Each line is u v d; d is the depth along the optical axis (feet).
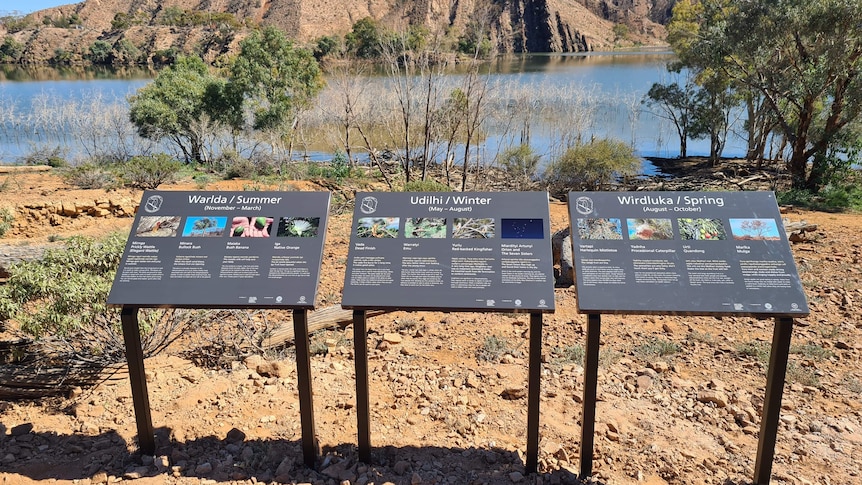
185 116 94.94
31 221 41.04
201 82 101.19
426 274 10.26
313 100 103.71
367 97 92.73
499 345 16.48
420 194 11.02
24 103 171.53
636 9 552.82
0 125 128.57
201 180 66.95
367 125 97.55
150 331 15.14
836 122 60.95
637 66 255.70
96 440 11.72
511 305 9.84
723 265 10.00
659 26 520.83
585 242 10.37
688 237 10.30
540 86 121.80
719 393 13.53
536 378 10.18
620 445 11.73
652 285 9.87
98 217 43.98
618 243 10.31
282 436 11.91
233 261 10.56
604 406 13.15
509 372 14.76
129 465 10.85
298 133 102.47
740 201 10.59
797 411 13.16
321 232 10.77
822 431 12.32
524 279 10.11
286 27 406.82
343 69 89.76
